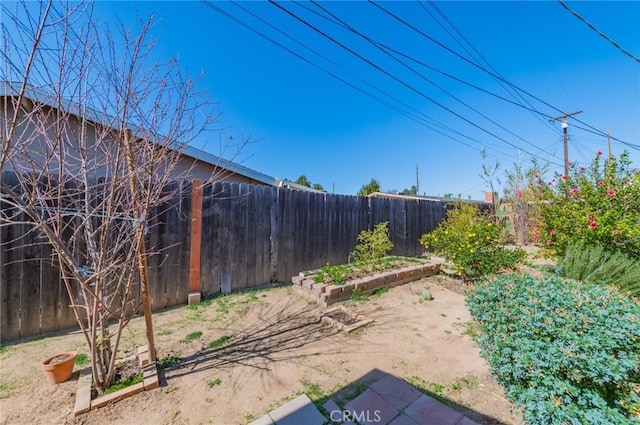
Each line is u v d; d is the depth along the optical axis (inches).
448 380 88.4
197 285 155.5
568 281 90.9
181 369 93.6
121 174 85.0
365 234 209.9
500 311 80.5
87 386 81.4
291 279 192.9
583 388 65.9
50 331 118.0
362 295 163.8
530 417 65.7
